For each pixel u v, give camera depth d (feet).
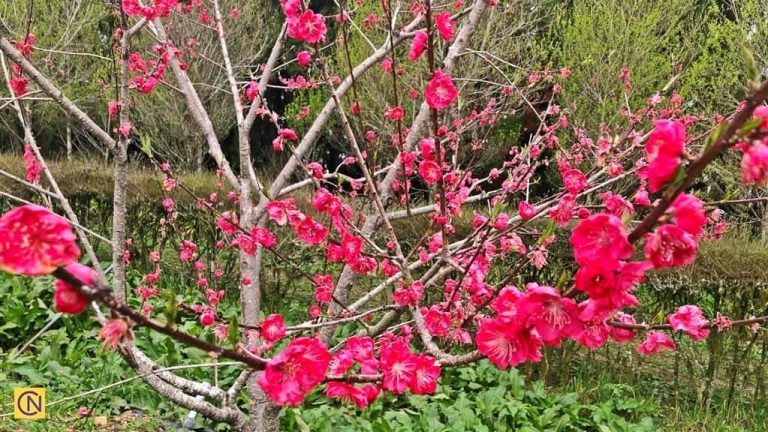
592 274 3.81
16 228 3.32
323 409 14.33
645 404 16.35
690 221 3.73
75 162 26.78
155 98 38.68
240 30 37.32
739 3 31.07
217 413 11.43
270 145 53.21
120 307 3.87
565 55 29.40
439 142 7.54
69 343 17.17
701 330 6.09
